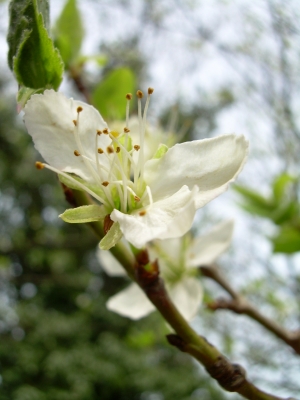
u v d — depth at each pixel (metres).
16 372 0.41
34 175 0.53
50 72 0.06
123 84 0.10
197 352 0.06
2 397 0.38
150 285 0.06
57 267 0.51
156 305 0.06
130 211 0.06
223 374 0.06
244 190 0.11
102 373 0.41
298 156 0.18
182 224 0.05
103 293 0.52
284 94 0.18
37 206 0.55
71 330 0.44
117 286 0.54
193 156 0.06
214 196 0.05
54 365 0.40
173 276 0.10
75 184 0.06
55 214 0.55
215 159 0.06
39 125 0.06
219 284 0.10
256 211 0.11
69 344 0.44
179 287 0.10
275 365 0.17
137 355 0.42
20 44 0.06
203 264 0.10
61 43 0.10
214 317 0.20
